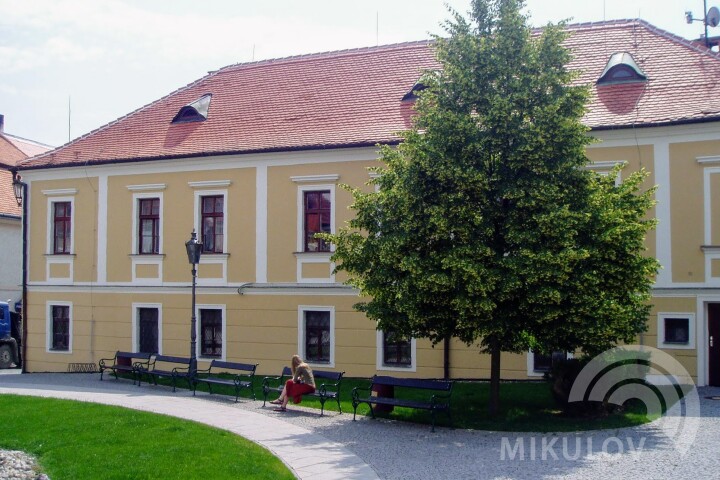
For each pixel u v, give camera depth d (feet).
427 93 45.75
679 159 59.98
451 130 43.32
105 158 80.43
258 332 73.00
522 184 42.65
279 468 33.45
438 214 42.52
